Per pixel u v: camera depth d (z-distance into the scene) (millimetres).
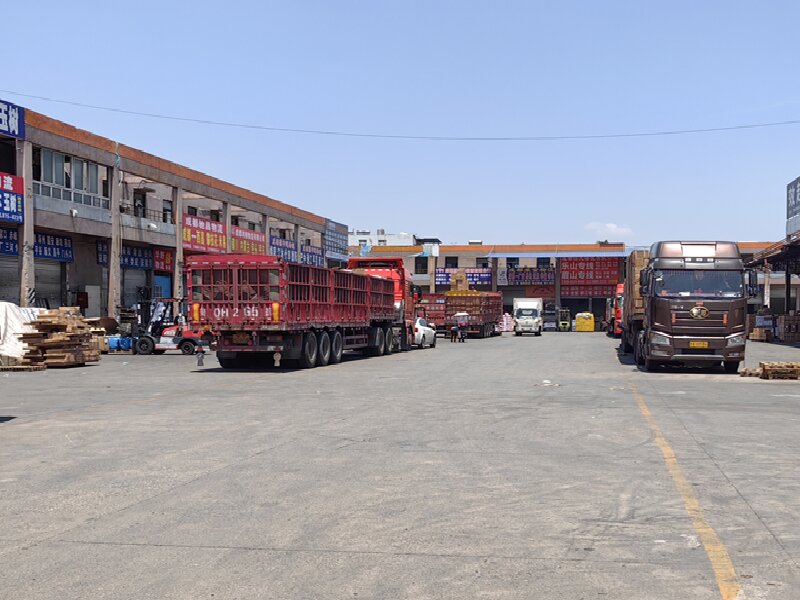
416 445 9453
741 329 21500
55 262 34781
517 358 29469
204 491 6969
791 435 10344
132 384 18203
